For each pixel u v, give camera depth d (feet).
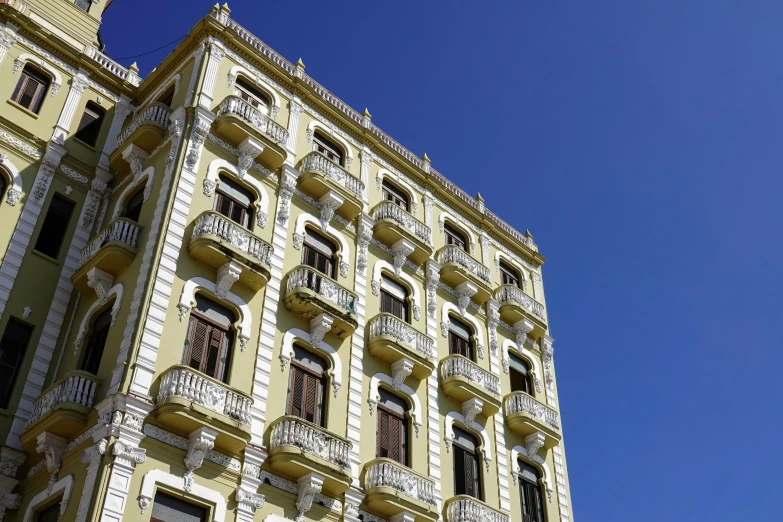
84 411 66.18
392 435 87.40
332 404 81.82
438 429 92.27
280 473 72.54
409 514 79.41
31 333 78.59
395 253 101.55
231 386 71.10
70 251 85.51
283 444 71.82
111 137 96.37
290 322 82.69
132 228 78.74
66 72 96.37
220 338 75.72
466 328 107.76
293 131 97.96
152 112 88.84
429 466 88.38
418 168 113.91
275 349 79.66
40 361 77.25
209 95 89.76
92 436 64.49
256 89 97.30
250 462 70.44
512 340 113.09
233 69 94.89
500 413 101.76
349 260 94.79
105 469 61.05
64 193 88.53
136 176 87.76
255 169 89.40
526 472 101.30
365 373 87.76
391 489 78.23
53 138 90.27
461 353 104.47
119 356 68.64
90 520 58.44
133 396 65.16
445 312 104.42
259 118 90.68
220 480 67.97
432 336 100.01
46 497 65.31
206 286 76.28
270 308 81.15
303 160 95.35
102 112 98.43
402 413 90.07
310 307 82.74
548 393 113.09
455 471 91.81
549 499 101.04
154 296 71.72
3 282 78.59
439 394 95.50
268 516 69.87
